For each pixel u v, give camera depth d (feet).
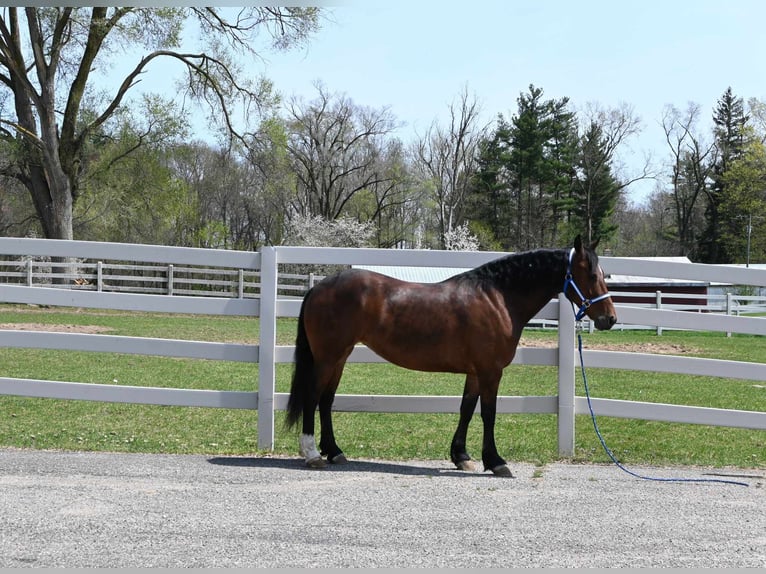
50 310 95.91
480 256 25.63
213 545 15.35
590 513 18.13
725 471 24.04
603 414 25.79
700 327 25.68
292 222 186.29
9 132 104.12
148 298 25.79
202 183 218.18
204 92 110.73
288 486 20.17
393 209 224.74
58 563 14.21
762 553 15.58
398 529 16.60
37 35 100.58
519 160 226.79
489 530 16.66
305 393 22.91
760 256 214.90
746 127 211.82
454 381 46.88
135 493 19.04
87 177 118.11
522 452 26.25
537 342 69.31
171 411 33.86
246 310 25.80
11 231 151.02
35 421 30.37
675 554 15.43
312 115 201.77
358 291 22.45
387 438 28.89
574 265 22.52
